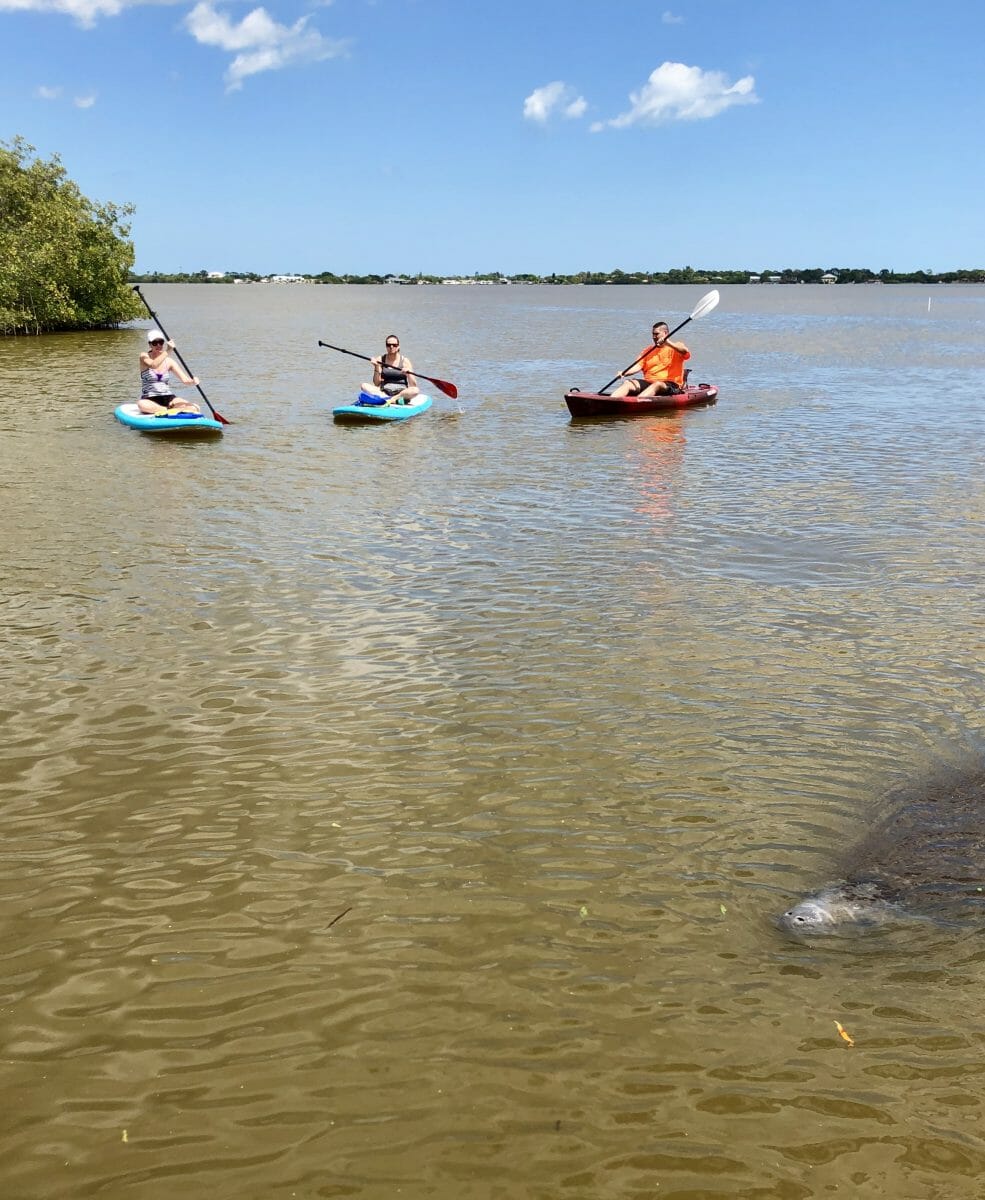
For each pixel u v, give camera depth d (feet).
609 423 52.70
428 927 12.64
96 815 15.23
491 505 34.09
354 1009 11.25
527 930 12.55
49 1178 9.18
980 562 27.04
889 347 108.78
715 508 33.50
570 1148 9.41
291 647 21.38
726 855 14.07
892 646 21.29
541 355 97.45
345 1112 9.86
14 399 60.59
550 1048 10.61
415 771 16.38
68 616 23.04
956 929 12.29
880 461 41.60
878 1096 9.92
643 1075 10.23
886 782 15.88
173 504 33.78
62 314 121.90
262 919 12.85
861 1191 8.93
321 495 35.45
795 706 18.53
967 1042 10.56
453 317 188.96
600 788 15.83
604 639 21.79
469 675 19.98
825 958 11.92
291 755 16.90
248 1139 9.56
